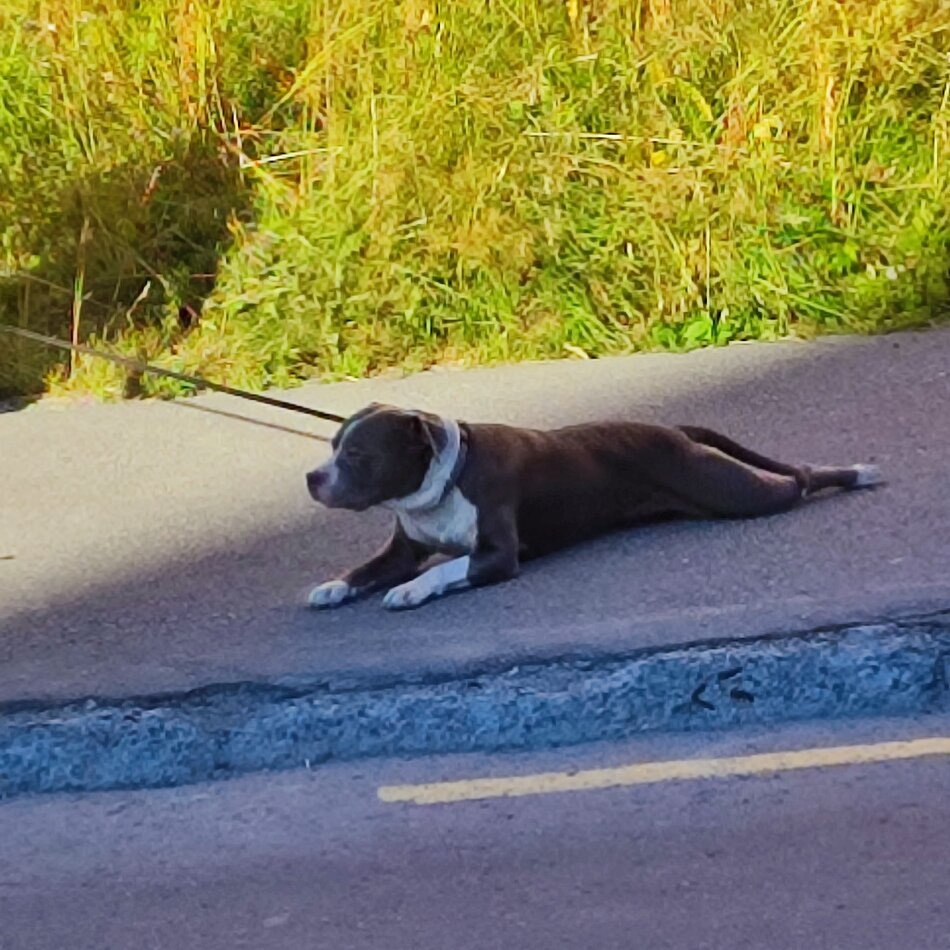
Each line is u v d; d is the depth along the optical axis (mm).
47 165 7090
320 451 5855
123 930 3971
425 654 4617
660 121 7031
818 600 4711
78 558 5273
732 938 3826
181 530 5398
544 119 7062
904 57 7121
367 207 6770
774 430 5738
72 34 7371
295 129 7301
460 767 4387
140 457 5902
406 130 6965
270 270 6715
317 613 4883
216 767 4441
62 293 6770
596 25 7312
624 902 3936
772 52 7070
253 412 6188
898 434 5641
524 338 6492
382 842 4160
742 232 6680
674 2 7297
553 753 4414
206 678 4613
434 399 6164
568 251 6660
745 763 4320
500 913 3934
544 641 4625
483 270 6605
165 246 6922
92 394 6410
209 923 3971
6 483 5785
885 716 4465
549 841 4117
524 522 4953
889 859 4000
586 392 6125
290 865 4113
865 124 6992
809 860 4012
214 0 7457
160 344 6613
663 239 6637
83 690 4602
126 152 7156
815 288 6559
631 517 5125
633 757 4371
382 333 6531
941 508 5145
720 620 4656
